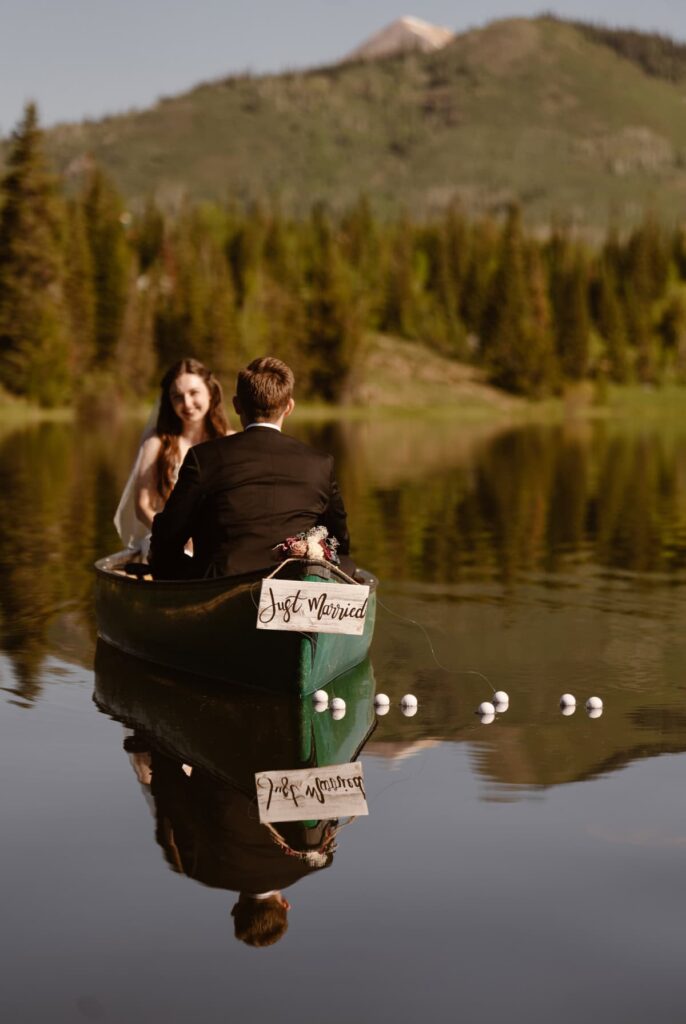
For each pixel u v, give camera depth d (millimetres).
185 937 2520
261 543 4941
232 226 108312
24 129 53031
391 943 2490
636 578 8102
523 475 20109
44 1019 2193
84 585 7668
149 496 6348
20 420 47938
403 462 23984
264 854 2980
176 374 6250
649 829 3170
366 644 5465
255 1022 2176
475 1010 2217
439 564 8820
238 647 4863
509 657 5527
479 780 3621
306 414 69188
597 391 100688
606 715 4445
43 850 3012
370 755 3914
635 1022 2178
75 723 4320
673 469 22328
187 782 3604
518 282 96812
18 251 52719
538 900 2707
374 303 104000
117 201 74625
